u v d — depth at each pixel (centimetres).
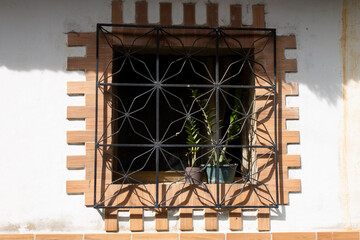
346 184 321
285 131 321
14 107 311
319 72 328
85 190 307
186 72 370
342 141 324
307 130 323
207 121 330
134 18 320
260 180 316
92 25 319
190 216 310
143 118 366
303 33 329
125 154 361
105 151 309
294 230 315
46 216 305
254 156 327
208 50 333
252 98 336
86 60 316
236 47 324
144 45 319
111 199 306
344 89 328
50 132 311
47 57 316
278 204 312
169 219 311
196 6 324
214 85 309
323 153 322
